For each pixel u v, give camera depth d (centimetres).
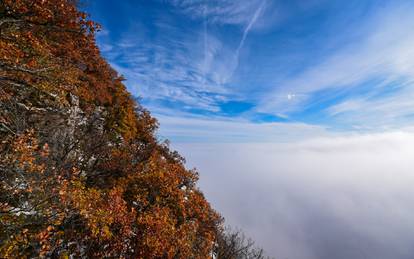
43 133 1923
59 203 1217
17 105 1731
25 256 1034
